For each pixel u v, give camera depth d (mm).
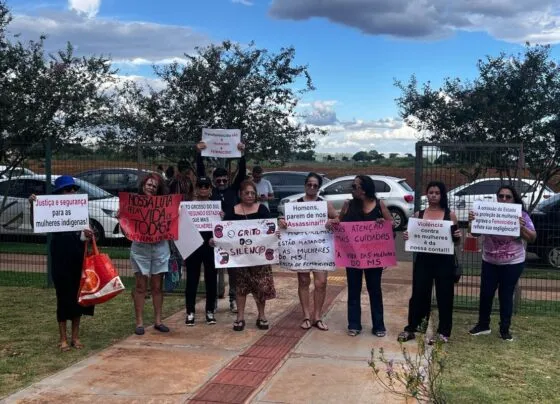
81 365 6309
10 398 5418
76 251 6824
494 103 12406
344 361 6496
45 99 14539
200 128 14336
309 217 7684
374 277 7539
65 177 6977
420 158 8531
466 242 9094
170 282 8156
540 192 12617
